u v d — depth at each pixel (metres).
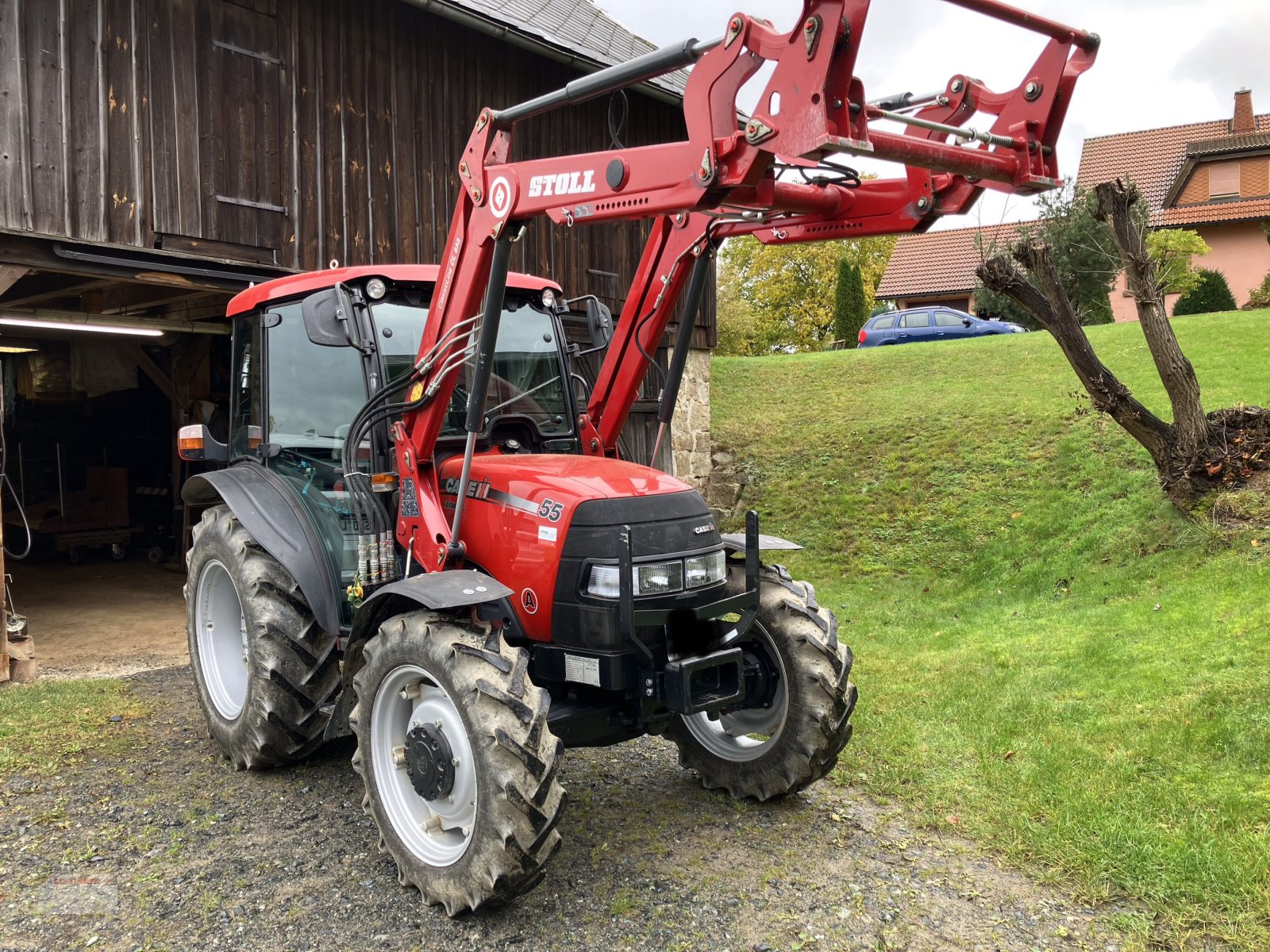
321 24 7.25
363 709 3.18
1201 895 2.77
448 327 3.31
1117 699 4.33
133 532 10.41
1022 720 4.27
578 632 3.08
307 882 3.07
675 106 9.87
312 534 3.84
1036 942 2.67
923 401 11.73
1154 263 6.84
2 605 5.33
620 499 3.14
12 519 10.28
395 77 7.80
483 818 2.71
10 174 5.54
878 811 3.60
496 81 8.66
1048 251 6.95
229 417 4.66
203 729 4.60
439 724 3.03
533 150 9.00
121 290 8.54
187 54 6.39
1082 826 3.23
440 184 8.17
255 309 4.25
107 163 5.98
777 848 3.31
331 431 3.82
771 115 2.37
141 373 11.07
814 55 2.23
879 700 4.78
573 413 4.14
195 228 6.43
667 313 3.87
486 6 7.89
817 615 3.61
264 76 6.86
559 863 3.21
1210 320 13.73
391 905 2.93
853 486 9.78
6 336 9.44
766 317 40.75
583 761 4.27
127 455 11.41
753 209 2.99
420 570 3.47
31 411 10.97
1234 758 3.54
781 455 10.98
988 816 3.42
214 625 4.43
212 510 4.43
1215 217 27.53
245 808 3.65
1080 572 6.75
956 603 6.98
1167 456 6.90
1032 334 14.77
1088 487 8.10
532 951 2.66
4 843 3.32
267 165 6.89
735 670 3.33
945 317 19.84
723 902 2.93
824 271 40.06
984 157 2.63
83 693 5.16
